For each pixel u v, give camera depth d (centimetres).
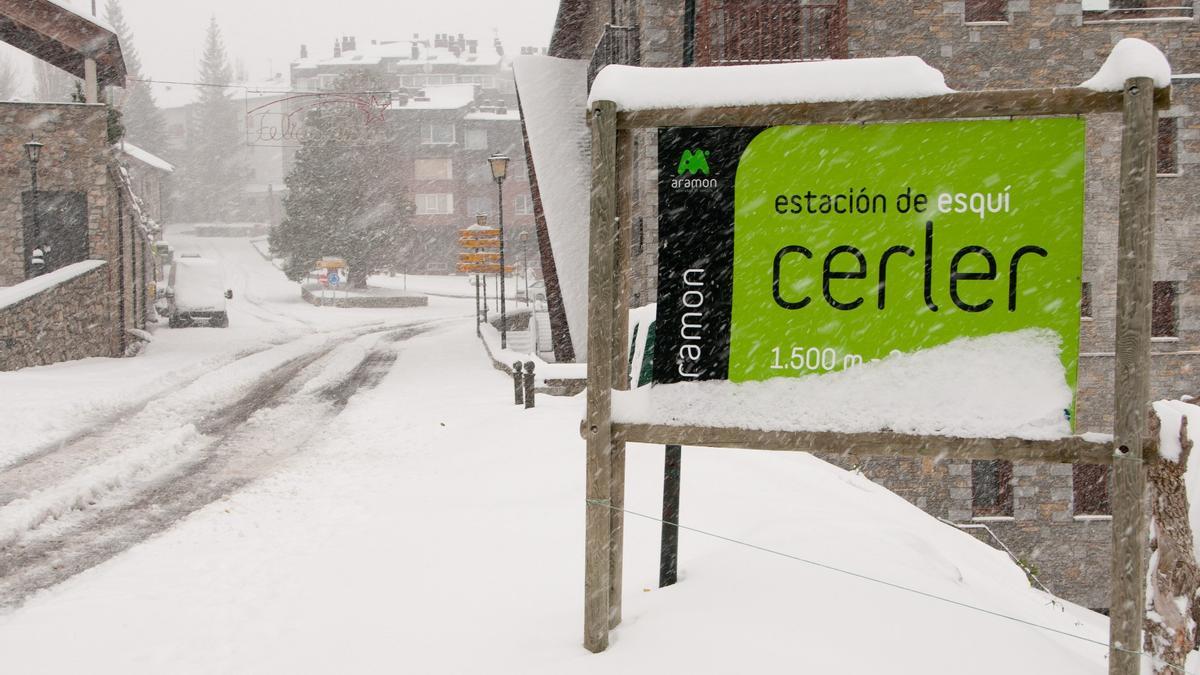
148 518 895
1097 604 1717
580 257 2117
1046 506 1717
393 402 1828
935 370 371
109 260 2672
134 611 590
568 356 2162
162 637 539
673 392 398
